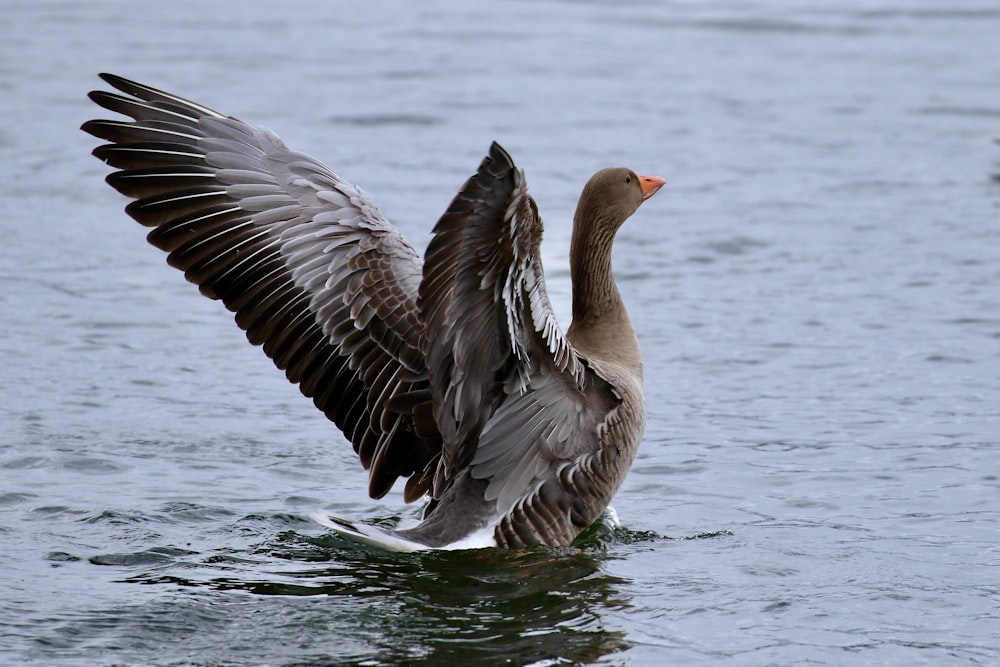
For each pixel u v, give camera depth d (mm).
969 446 13891
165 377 15781
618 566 10914
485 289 9805
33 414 14312
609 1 45594
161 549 11055
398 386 11438
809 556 11172
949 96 32188
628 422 11266
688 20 42156
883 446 13945
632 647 9375
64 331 17234
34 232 21609
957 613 10031
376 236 11438
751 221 22766
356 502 12492
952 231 22219
